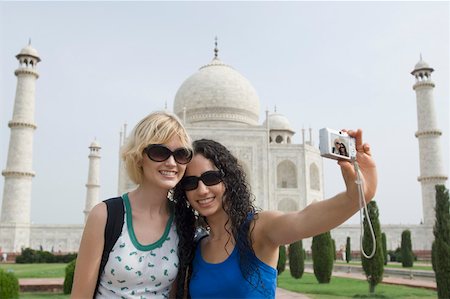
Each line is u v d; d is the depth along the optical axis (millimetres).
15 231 47750
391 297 17391
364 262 19219
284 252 30688
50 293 18625
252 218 4234
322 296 17594
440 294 16328
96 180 69312
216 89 64562
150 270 3912
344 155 3490
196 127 56688
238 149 56906
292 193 57688
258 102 68562
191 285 4168
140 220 4098
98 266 3865
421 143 54438
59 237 51406
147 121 4270
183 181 4453
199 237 4688
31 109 51469
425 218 53312
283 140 74125
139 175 4238
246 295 3936
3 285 14055
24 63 52406
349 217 3617
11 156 49719
